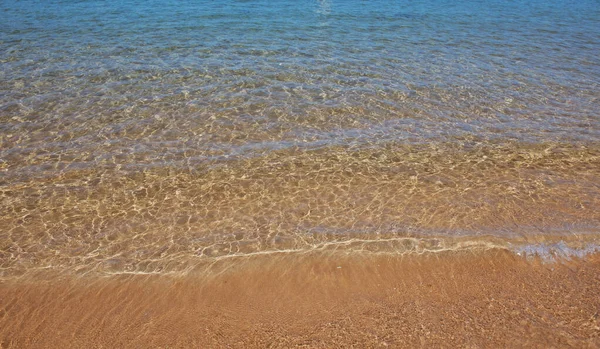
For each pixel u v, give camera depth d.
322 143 9.95
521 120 11.09
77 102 11.38
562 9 22.42
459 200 8.13
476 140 10.18
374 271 6.57
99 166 8.99
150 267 6.62
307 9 21.19
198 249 6.98
